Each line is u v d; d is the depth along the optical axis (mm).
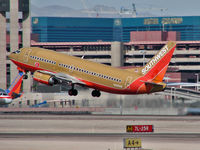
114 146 177875
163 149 171750
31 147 173375
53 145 178000
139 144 172250
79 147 174250
